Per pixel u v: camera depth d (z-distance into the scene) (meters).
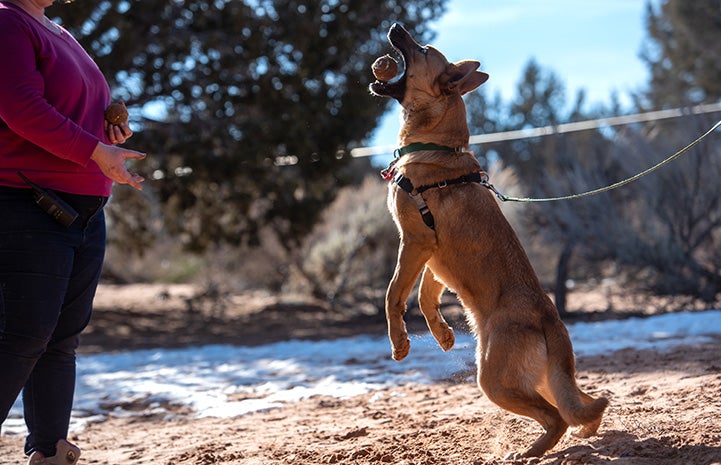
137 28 14.24
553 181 13.91
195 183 15.25
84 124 3.98
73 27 12.84
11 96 3.59
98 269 4.13
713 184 13.02
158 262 24.08
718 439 4.00
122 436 6.41
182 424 6.80
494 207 4.87
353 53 15.58
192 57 14.98
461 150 5.07
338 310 15.39
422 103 5.15
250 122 14.87
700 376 6.29
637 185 13.70
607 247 13.20
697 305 12.95
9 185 3.76
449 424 5.50
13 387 3.77
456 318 12.32
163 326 14.76
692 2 33.31
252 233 16.28
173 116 15.48
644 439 4.23
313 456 4.85
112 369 9.84
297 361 9.52
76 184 3.89
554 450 4.43
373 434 5.46
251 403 7.36
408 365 8.66
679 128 14.10
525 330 4.38
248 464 4.80
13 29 3.67
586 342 9.41
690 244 13.34
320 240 17.19
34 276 3.74
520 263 4.67
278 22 15.09
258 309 16.38
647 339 9.18
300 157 14.81
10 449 5.92
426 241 4.83
